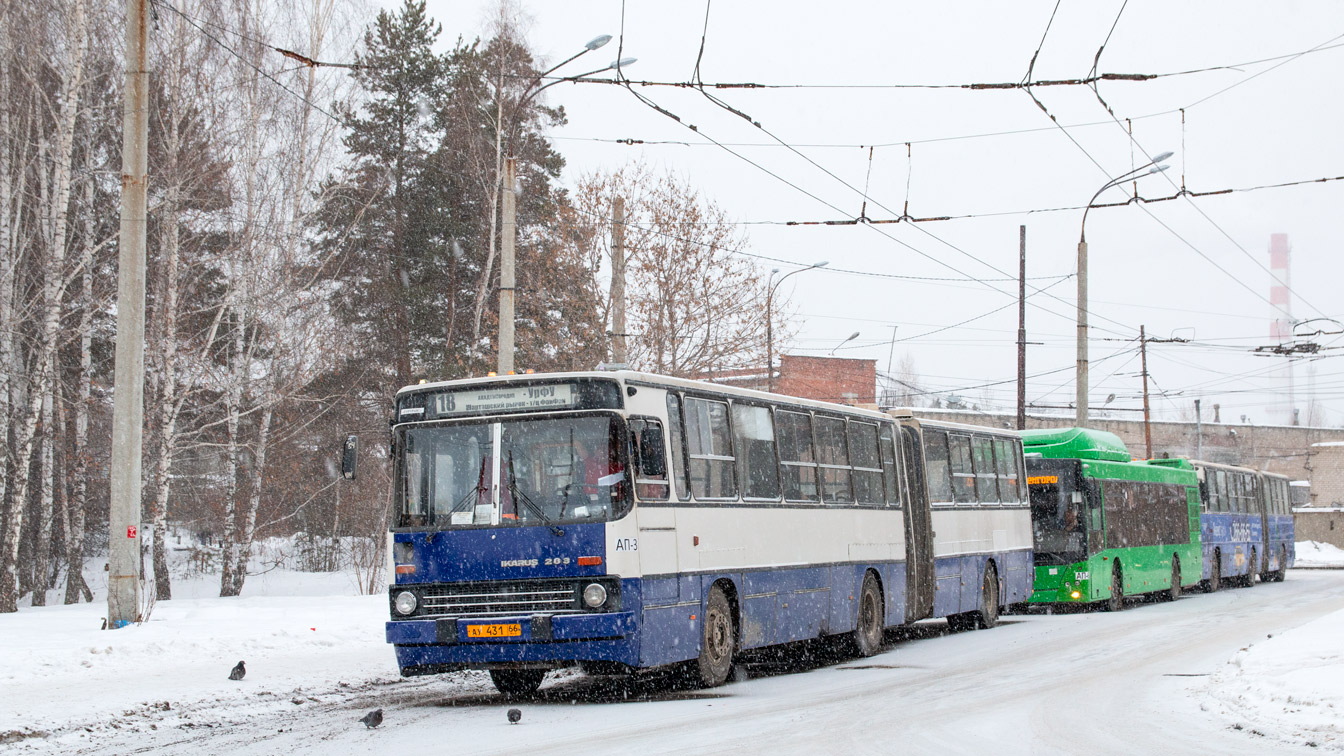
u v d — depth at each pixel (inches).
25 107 1208.2
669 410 537.3
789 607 627.2
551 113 1811.0
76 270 1144.2
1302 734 392.2
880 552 748.6
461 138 1606.8
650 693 544.4
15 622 797.2
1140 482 1217.4
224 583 1332.4
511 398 512.4
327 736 414.3
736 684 580.1
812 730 421.4
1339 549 2731.3
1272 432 3329.2
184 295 1279.5
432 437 519.2
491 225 1470.2
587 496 493.7
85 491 1547.7
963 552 880.3
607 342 1280.8
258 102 1246.3
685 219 1301.7
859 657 715.4
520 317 1459.2
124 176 757.9
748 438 607.2
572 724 440.1
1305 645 589.9
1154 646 743.1
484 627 487.8
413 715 469.7
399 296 1675.7
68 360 1459.2
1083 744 390.0
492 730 426.0
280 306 1285.7
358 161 1690.5
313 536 1823.3
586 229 1304.1
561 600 487.8
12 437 1485.0
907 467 816.9
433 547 505.7
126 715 468.4
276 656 684.7
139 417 765.9
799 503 650.2
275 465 1514.5
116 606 751.7
